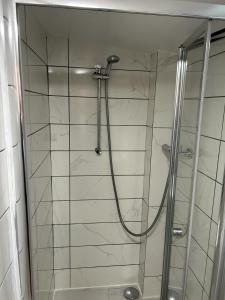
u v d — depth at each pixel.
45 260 1.34
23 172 0.85
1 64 0.66
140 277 1.71
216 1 0.84
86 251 1.66
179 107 1.24
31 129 0.96
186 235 1.19
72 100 1.44
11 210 0.75
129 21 0.92
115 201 1.61
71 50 1.37
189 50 1.11
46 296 1.37
